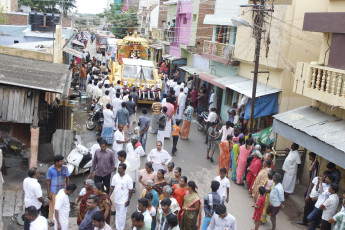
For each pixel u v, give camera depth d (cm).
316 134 1036
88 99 2127
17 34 2948
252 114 1339
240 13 1773
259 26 1320
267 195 979
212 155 1434
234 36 2047
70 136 1238
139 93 2038
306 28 1205
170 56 3119
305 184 1291
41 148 1291
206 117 1806
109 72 2770
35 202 789
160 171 844
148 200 721
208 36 2720
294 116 1210
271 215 955
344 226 805
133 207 1023
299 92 1222
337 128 1051
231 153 1287
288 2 1588
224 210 689
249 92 1542
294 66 1455
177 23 3120
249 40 1697
